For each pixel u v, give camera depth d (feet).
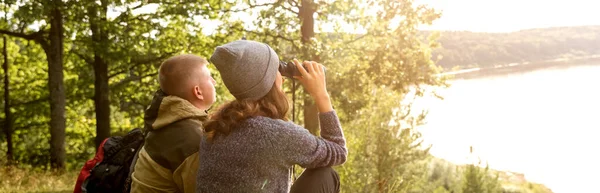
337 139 6.33
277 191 5.95
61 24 55.52
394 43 61.57
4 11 52.80
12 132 78.84
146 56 61.11
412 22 60.80
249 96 6.02
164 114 7.18
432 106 330.34
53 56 56.08
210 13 56.39
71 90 67.87
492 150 177.68
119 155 7.95
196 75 7.30
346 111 56.13
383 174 28.37
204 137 6.38
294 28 56.59
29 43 67.41
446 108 321.11
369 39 61.93
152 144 7.25
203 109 7.47
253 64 5.92
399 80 60.03
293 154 5.89
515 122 252.83
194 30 60.59
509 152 172.45
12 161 47.65
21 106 76.54
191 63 7.36
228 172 5.92
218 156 6.01
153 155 7.17
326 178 6.32
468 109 315.37
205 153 6.25
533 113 284.82
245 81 5.92
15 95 77.36
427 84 62.59
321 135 6.43
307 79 6.41
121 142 8.11
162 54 62.34
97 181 7.85
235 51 5.88
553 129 225.56
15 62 76.74
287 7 57.06
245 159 5.84
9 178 40.22
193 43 62.08
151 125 7.22
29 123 79.97
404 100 30.68
